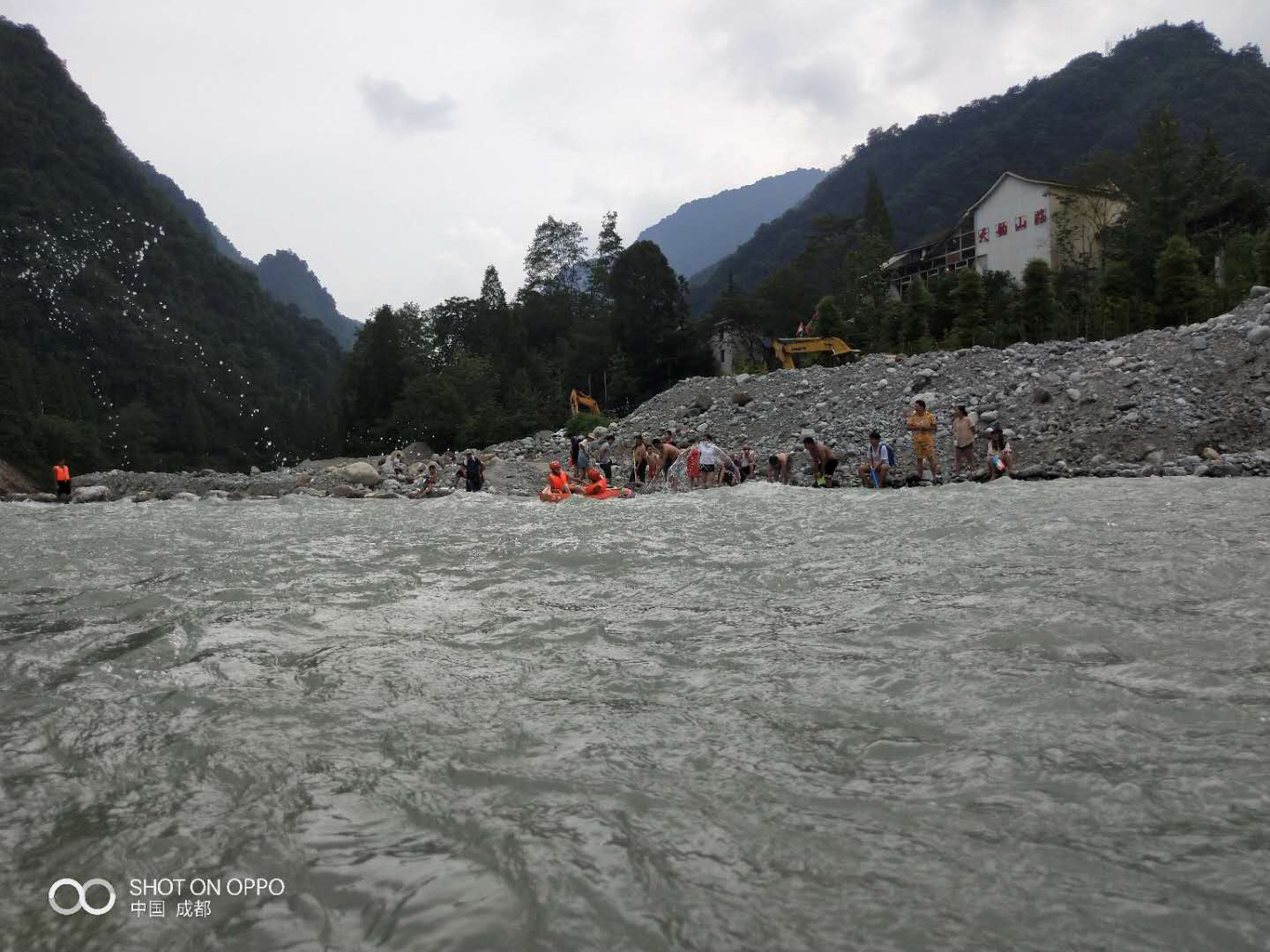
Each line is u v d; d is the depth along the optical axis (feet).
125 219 542.98
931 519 28.17
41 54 579.48
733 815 7.35
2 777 8.64
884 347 144.46
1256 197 150.92
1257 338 62.85
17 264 441.27
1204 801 7.26
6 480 209.05
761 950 5.39
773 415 86.22
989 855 6.51
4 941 5.72
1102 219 187.42
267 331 597.52
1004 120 514.68
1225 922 5.54
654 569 21.16
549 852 6.77
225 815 7.63
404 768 8.64
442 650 13.67
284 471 150.10
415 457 160.66
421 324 254.27
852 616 14.83
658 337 213.05
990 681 10.74
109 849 7.03
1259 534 20.85
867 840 6.82
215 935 5.75
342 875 6.51
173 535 34.30
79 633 15.52
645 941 5.53
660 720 9.93
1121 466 55.01
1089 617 13.55
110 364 435.12
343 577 21.43
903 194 459.73
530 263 301.22
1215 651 11.58
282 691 11.45
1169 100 402.93
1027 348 78.74
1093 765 8.06
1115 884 6.03
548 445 112.78
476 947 5.54
